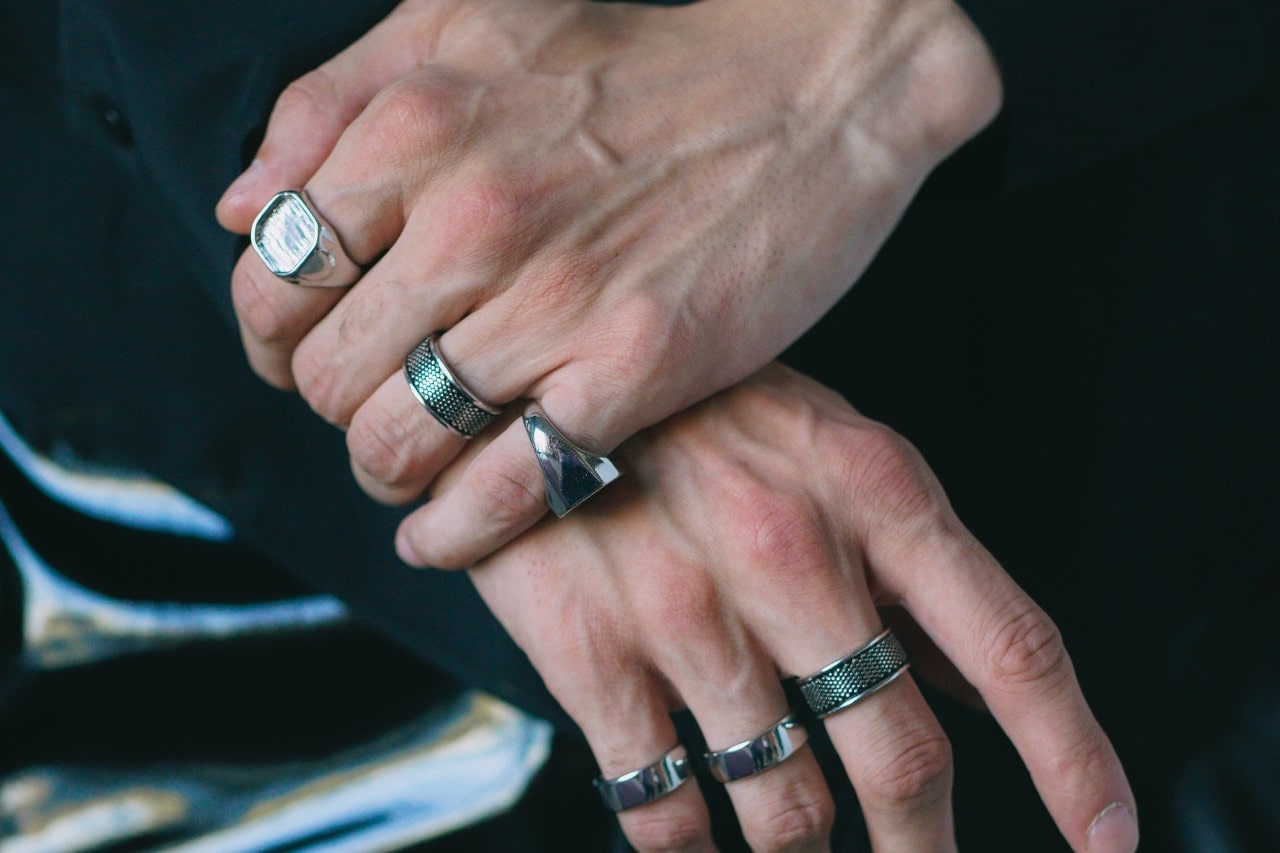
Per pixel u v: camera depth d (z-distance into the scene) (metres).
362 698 0.63
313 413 0.60
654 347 0.52
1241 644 0.65
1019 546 0.64
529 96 0.54
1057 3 0.57
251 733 0.62
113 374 0.60
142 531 0.62
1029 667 0.51
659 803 0.53
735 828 0.62
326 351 0.53
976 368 0.63
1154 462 0.64
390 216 0.52
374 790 0.63
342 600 0.60
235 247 0.55
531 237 0.52
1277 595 0.65
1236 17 0.59
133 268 0.60
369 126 0.52
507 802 0.63
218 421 0.60
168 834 0.61
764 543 0.52
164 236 0.60
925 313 0.62
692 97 0.54
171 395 0.60
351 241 0.53
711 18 0.57
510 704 0.59
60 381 0.60
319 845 0.62
